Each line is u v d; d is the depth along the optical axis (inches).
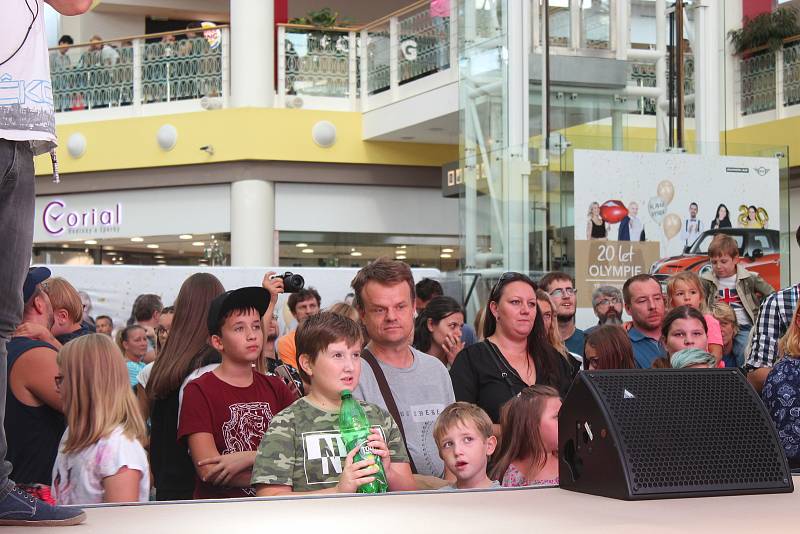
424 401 147.5
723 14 329.7
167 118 571.8
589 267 265.7
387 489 120.2
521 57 317.1
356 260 578.9
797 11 470.0
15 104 67.5
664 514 68.9
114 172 584.4
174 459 147.4
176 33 578.2
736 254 271.3
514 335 170.1
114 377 124.9
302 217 567.2
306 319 123.8
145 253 612.4
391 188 579.8
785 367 152.7
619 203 268.8
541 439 134.5
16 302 70.4
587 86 318.3
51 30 780.6
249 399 140.6
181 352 150.5
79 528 65.3
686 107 324.8
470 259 319.9
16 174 68.5
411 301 148.3
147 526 65.7
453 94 492.1
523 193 285.3
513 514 69.1
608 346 183.5
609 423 76.7
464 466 131.0
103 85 591.8
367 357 147.8
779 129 464.1
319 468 116.4
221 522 66.8
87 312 285.7
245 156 553.6
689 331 180.7
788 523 65.3
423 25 524.1
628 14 321.4
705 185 274.2
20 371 137.2
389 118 546.0
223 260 585.9
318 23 590.2
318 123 562.3
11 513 66.1
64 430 140.1
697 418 79.0
